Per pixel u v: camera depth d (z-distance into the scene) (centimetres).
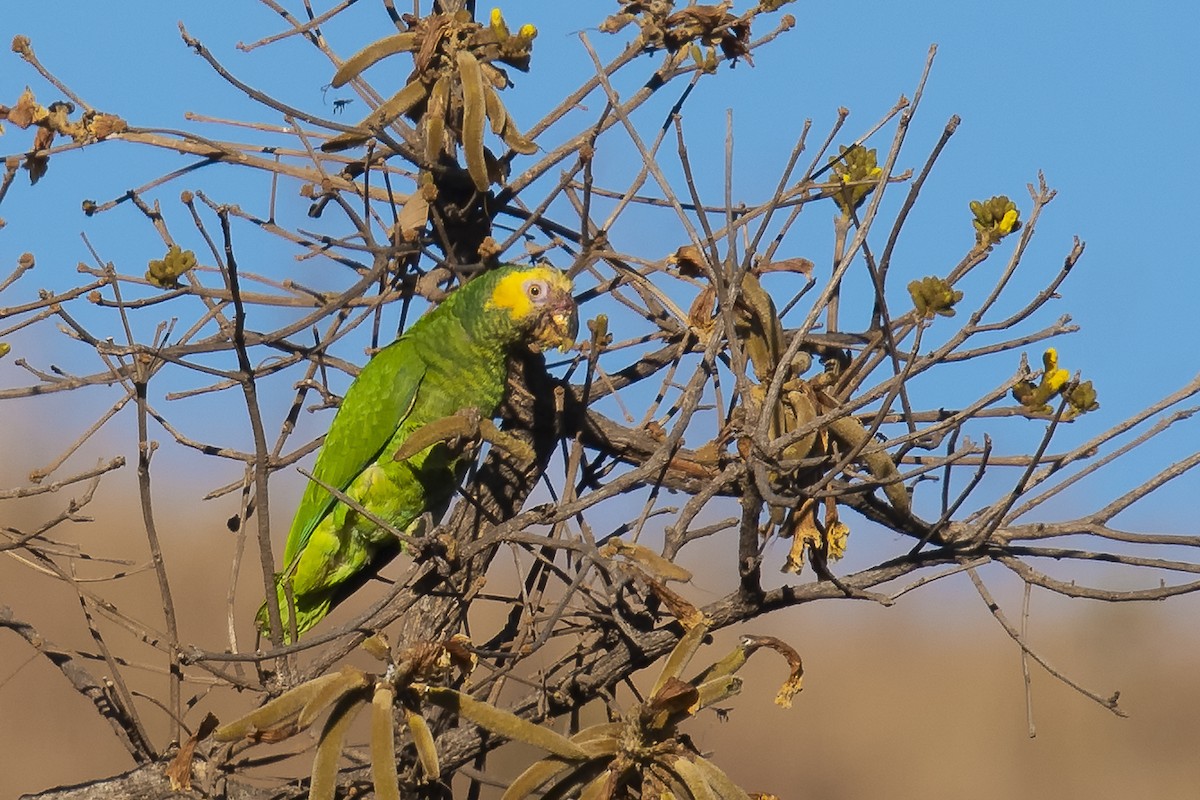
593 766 776
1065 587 849
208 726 771
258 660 784
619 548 814
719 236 1050
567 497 925
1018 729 2472
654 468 840
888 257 814
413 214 1061
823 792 2355
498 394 1145
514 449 891
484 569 1043
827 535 876
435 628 1001
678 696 763
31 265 923
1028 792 2356
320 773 732
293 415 1003
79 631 1923
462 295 1155
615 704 826
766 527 882
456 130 1047
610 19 1056
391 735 727
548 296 1095
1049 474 868
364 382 1223
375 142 1070
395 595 827
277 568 1591
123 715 922
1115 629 2669
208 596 2005
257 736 732
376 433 1204
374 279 1007
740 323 937
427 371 1188
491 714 756
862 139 1003
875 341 942
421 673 745
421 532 1277
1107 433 861
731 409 945
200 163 1049
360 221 1013
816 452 895
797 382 897
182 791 778
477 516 1010
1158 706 2500
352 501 820
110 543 2084
